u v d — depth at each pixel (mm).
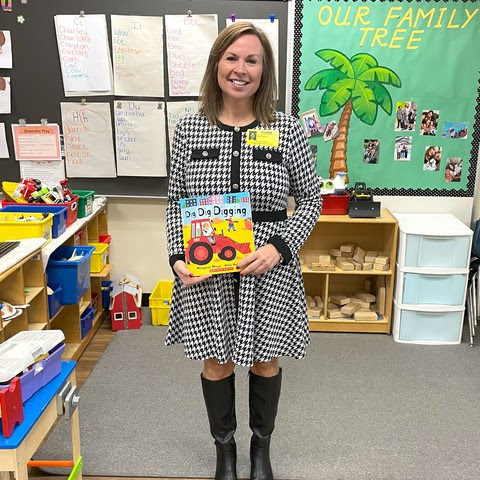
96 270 3188
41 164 3344
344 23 3113
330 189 3205
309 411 2387
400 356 2951
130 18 3117
